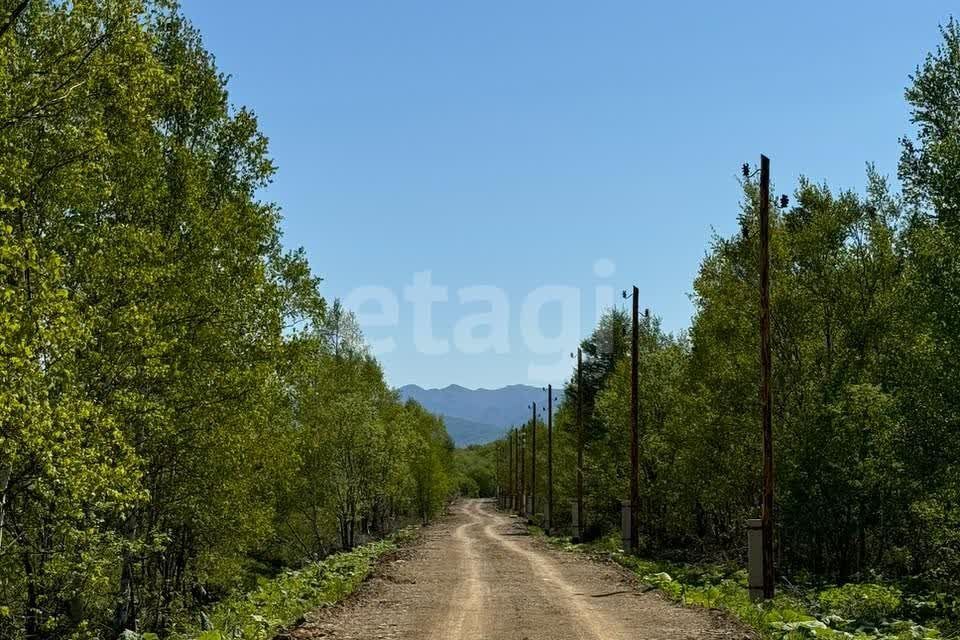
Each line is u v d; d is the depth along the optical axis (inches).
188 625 740.7
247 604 663.1
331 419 1715.1
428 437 3484.3
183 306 667.4
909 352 743.1
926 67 784.3
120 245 573.6
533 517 2913.4
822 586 855.1
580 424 1823.3
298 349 770.2
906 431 708.7
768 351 750.5
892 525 914.1
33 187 503.2
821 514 940.6
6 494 530.6
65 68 491.5
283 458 942.4
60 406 448.1
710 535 1486.2
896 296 908.0
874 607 657.0
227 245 722.2
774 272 1026.1
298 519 1771.7
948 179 696.4
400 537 1895.9
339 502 1770.4
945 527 717.9
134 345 572.7
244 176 804.0
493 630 535.8
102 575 599.8
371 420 1817.2
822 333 1024.9
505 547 1533.0
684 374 1389.0
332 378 1752.0
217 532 933.2
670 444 1381.6
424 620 580.4
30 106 472.7
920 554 906.7
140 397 589.6
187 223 696.4
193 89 720.3
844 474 892.0
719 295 1112.8
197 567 989.8
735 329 1071.6
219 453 754.8
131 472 537.6
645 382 1583.4
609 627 547.8
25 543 605.9
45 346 456.1
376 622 568.4
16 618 633.6
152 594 847.7
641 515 1608.0
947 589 719.1
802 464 935.7
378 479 1910.7
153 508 767.7
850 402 879.7
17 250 400.2
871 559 983.0
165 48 762.8
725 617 584.1
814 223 1024.9
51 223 539.5
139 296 616.4
